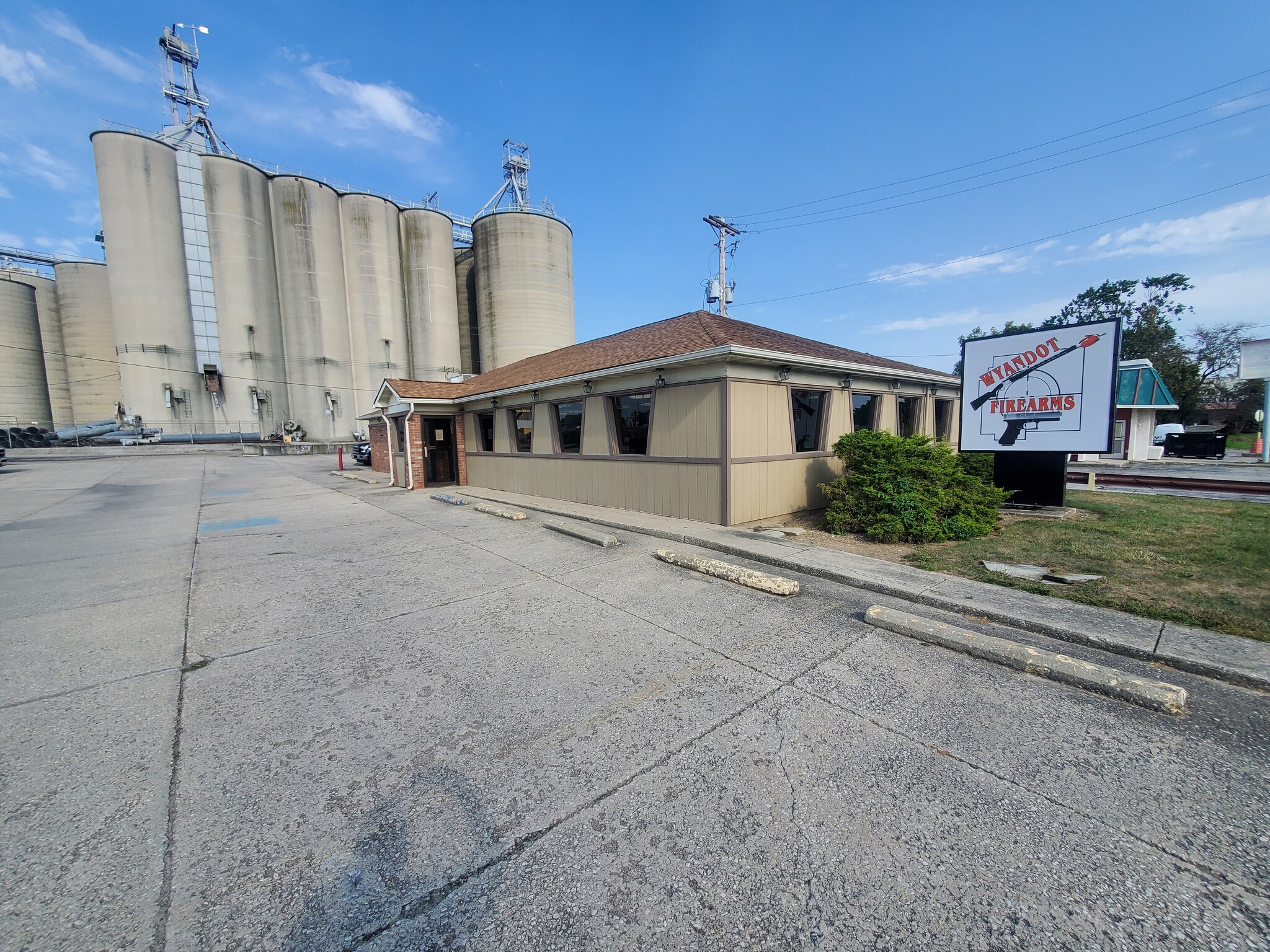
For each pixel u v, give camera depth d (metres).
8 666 3.42
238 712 2.84
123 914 1.60
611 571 5.44
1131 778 2.15
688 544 6.52
